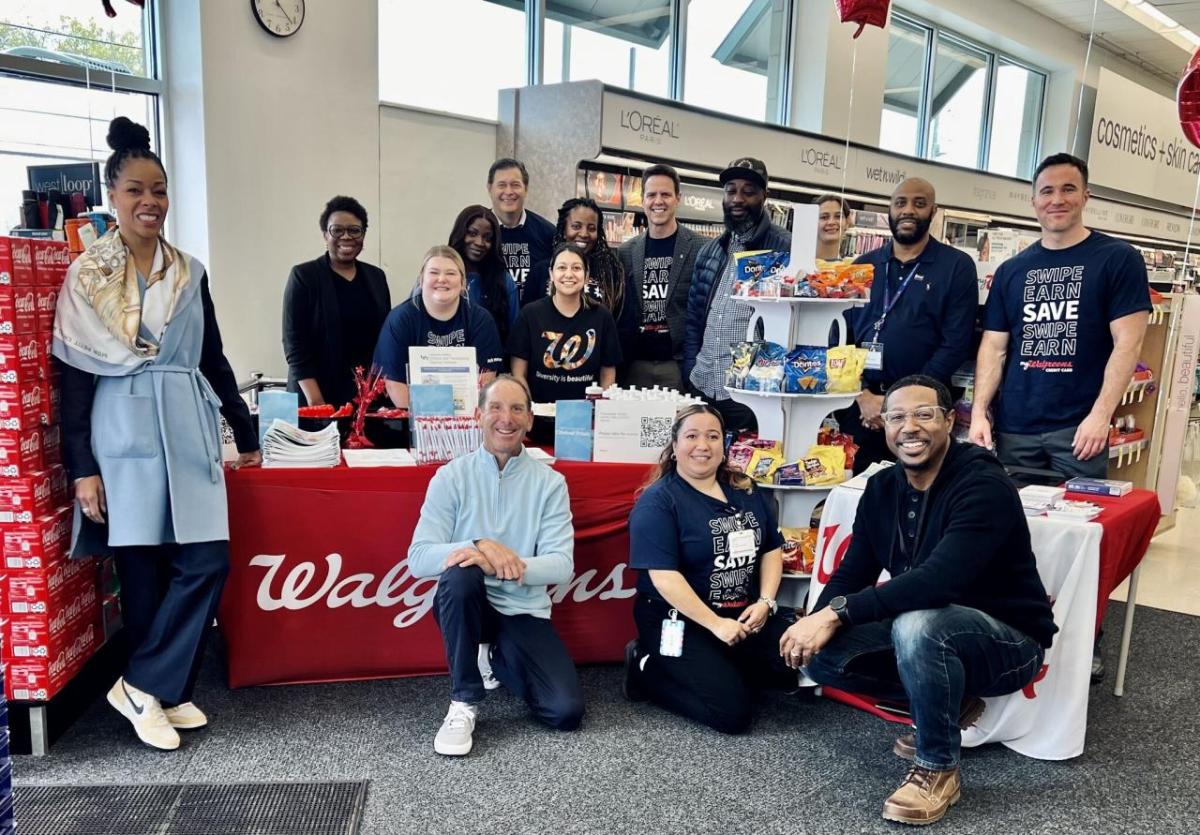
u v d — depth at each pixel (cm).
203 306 264
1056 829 227
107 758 248
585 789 239
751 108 870
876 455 387
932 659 228
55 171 359
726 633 270
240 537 283
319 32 520
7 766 145
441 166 604
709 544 278
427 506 278
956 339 366
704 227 685
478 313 354
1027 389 339
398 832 216
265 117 505
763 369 308
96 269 236
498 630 281
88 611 272
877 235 753
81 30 453
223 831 215
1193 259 1121
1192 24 1029
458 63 617
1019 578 242
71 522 259
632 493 316
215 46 478
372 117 556
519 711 286
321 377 409
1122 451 484
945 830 225
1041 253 336
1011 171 1170
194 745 257
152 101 482
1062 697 260
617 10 733
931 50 992
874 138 920
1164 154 1100
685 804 233
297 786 236
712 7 806
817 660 257
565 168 595
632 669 292
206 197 488
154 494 243
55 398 254
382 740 263
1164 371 514
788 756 261
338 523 290
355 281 418
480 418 280
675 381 441
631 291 443
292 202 525
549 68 688
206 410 255
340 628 298
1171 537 548
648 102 605
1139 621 398
